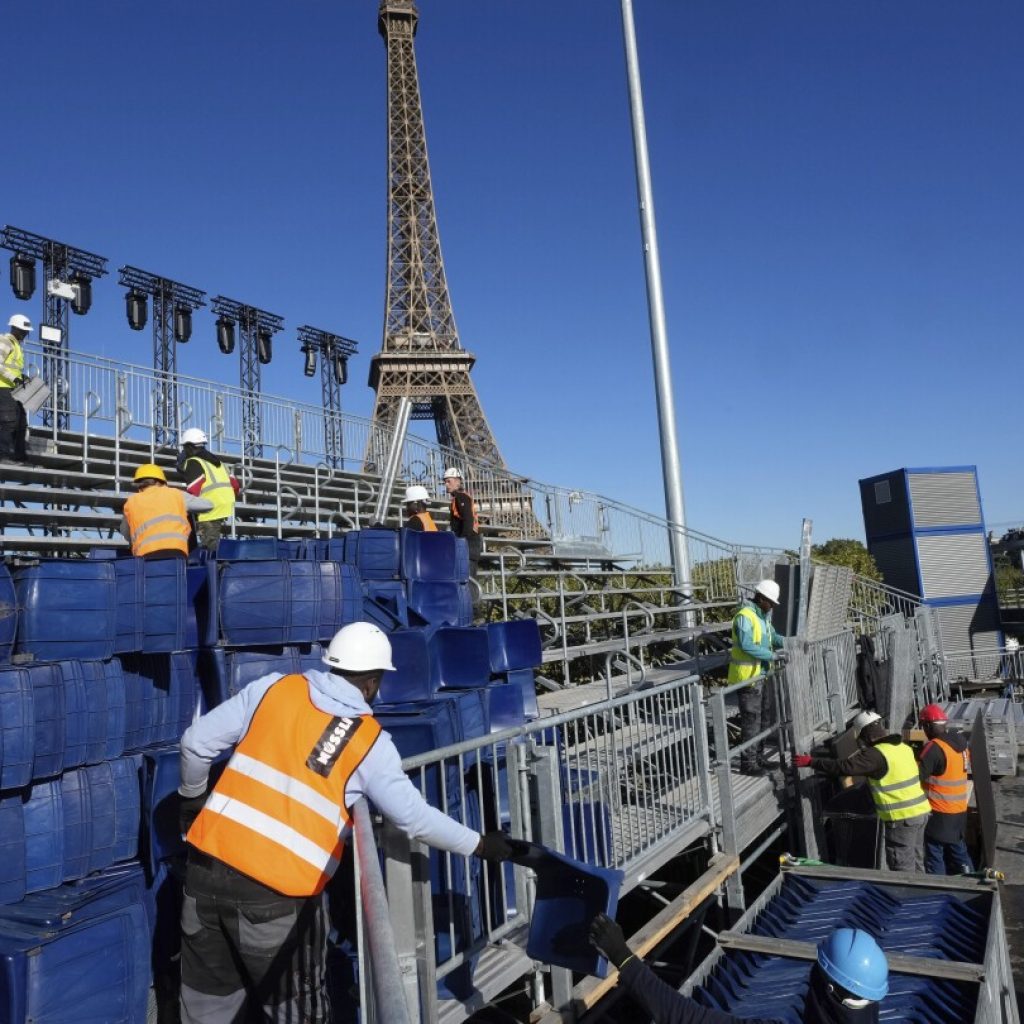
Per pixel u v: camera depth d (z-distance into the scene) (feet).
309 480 52.65
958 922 17.78
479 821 15.07
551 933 11.48
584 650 39.37
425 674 16.84
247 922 9.37
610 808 17.28
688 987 14.98
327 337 77.97
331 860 9.67
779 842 32.55
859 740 26.63
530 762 14.51
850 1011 10.33
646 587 54.34
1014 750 42.91
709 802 21.47
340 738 9.68
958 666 88.17
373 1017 6.48
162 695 15.84
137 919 11.88
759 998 14.89
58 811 12.60
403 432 43.39
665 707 20.66
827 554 93.35
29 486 35.50
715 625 51.80
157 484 21.62
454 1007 12.27
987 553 91.56
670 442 53.78
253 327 72.23
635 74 55.16
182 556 21.42
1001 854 33.12
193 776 10.29
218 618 16.47
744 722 27.66
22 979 10.39
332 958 12.46
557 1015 13.88
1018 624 92.58
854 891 19.72
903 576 91.66
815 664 31.76
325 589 17.52
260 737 9.80
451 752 12.16
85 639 14.01
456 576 24.11
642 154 54.90
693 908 19.15
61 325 55.67
